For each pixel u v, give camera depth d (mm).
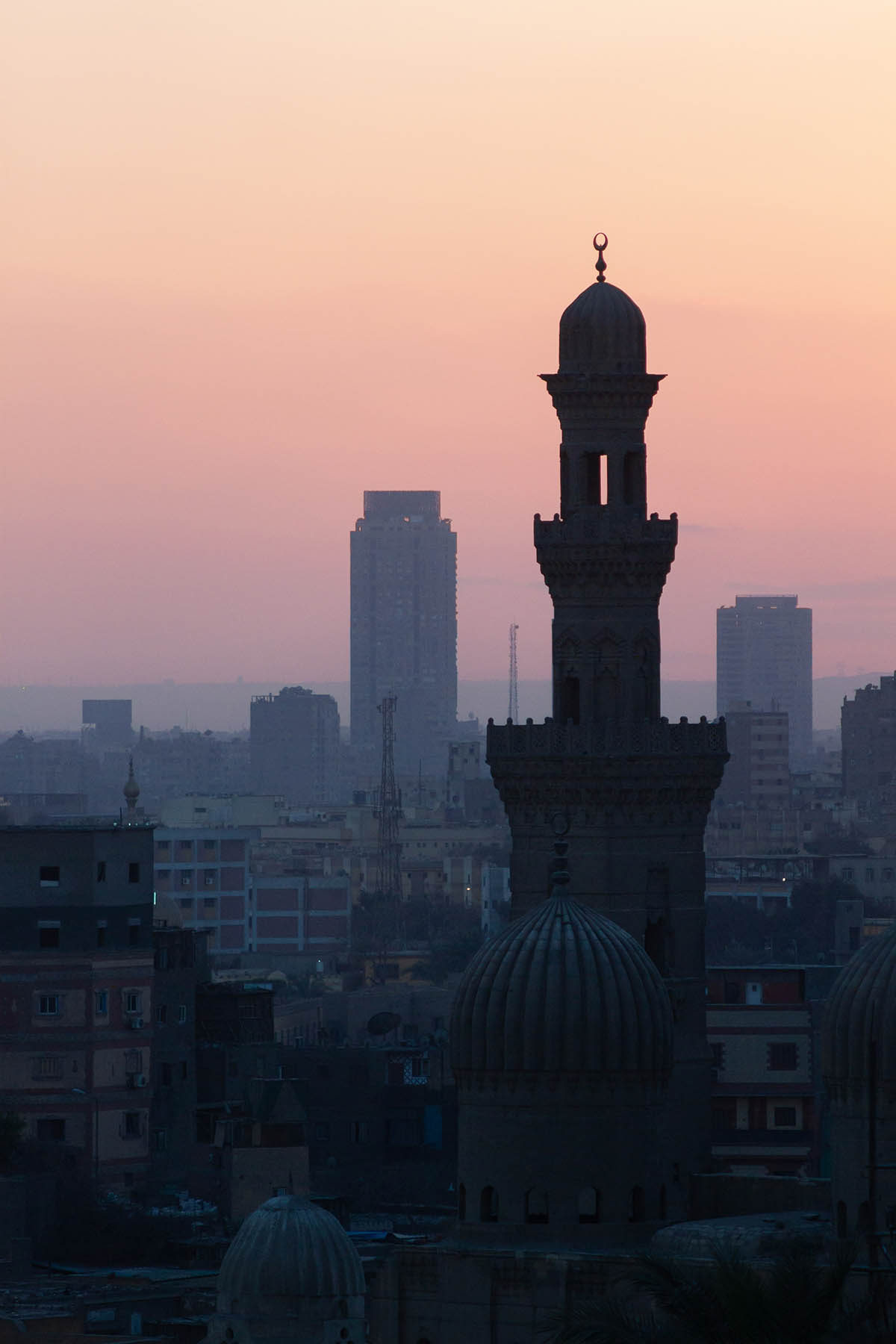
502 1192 165375
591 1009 164250
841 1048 153000
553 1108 164750
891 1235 147375
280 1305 164750
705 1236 156375
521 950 166000
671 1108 186750
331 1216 167625
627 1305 142875
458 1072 166750
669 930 198625
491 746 199500
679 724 199125
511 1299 163250
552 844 198625
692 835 199750
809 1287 129250
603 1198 164625
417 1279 166000
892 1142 151750
